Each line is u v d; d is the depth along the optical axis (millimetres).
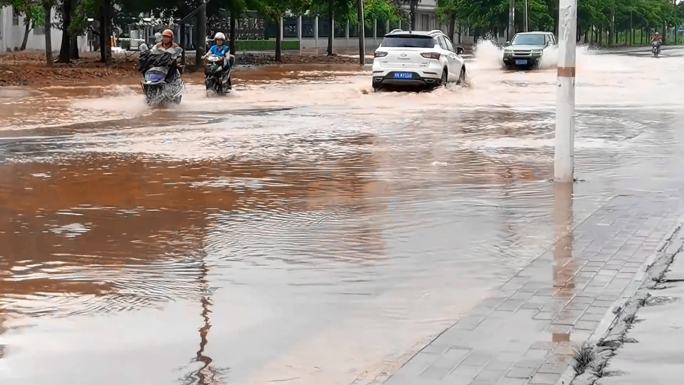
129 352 6449
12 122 20891
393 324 7008
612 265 8430
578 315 6949
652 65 53219
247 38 89438
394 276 8320
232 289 7961
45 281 8203
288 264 8766
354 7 79500
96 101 26125
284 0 54438
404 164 14875
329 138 18344
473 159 15445
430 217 10789
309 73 43438
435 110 24672
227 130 19656
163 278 8305
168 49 25172
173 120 21578
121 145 17125
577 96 29859
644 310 6980
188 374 6051
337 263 8789
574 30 13000
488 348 6258
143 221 10664
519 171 14148
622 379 5602
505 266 8586
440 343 6387
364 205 11547
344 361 6266
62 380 5941
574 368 5816
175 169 14367
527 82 37469
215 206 11523
